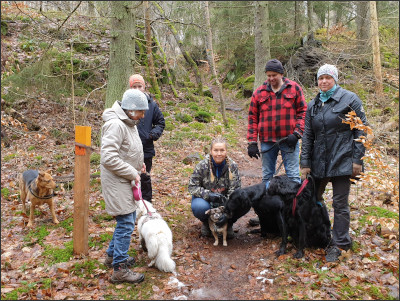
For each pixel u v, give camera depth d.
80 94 10.10
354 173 3.31
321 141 3.43
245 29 17.48
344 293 2.89
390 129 7.72
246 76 18.69
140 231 3.51
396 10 12.62
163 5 14.31
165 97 12.72
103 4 9.02
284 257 3.51
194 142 8.75
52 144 7.97
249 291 3.00
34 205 4.28
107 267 3.35
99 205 4.84
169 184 6.01
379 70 10.90
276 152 4.32
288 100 4.05
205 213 3.80
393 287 2.96
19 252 3.65
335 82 3.43
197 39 18.31
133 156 3.07
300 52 14.35
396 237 3.76
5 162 6.74
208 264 3.49
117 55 5.91
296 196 3.54
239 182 4.04
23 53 10.91
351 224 4.14
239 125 11.66
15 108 8.84
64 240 3.90
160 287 3.05
